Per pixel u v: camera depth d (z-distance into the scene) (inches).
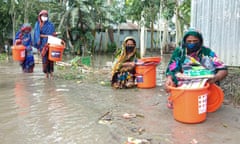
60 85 278.8
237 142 134.4
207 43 298.2
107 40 1004.6
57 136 143.9
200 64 171.6
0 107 197.2
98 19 895.7
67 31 829.8
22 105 202.1
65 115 178.4
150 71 259.3
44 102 210.2
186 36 174.4
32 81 301.4
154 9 767.1
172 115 176.4
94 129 153.0
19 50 350.6
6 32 877.8
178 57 175.9
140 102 210.1
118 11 951.0
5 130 153.0
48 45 308.3
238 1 275.4
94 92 245.9
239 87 222.7
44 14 307.9
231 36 283.9
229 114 175.9
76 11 810.2
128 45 261.9
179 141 135.9
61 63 476.4
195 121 158.6
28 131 151.3
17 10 836.6
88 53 830.5
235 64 284.8
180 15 762.8
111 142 135.3
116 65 262.7
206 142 134.5
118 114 179.9
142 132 147.9
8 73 363.9
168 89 177.5
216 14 289.6
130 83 262.2
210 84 167.5
